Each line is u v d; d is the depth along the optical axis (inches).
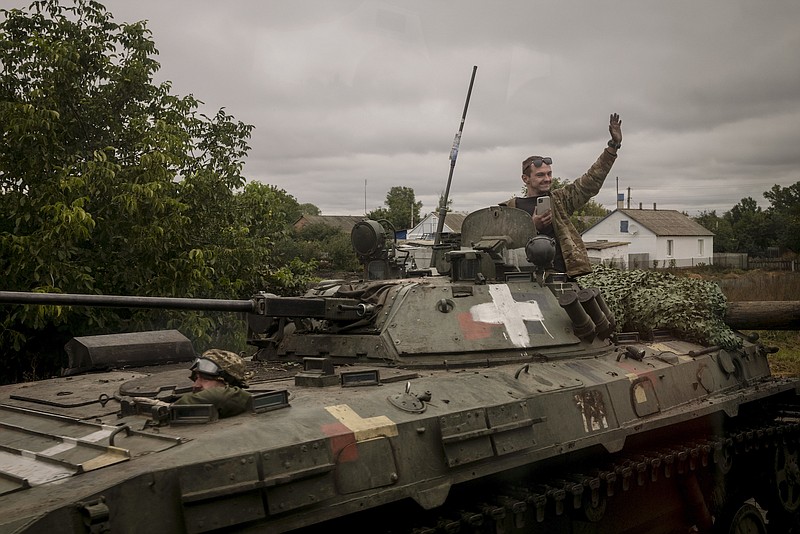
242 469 215.0
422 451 257.8
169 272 512.4
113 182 482.3
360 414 253.8
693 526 422.3
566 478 318.3
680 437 387.9
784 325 452.4
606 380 333.7
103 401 266.1
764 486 446.3
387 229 419.8
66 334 523.8
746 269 1018.7
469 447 266.5
